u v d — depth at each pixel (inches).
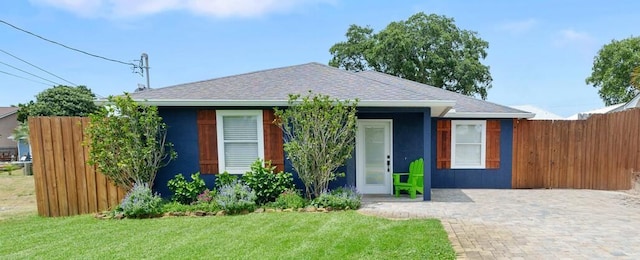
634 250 172.2
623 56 918.4
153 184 300.0
